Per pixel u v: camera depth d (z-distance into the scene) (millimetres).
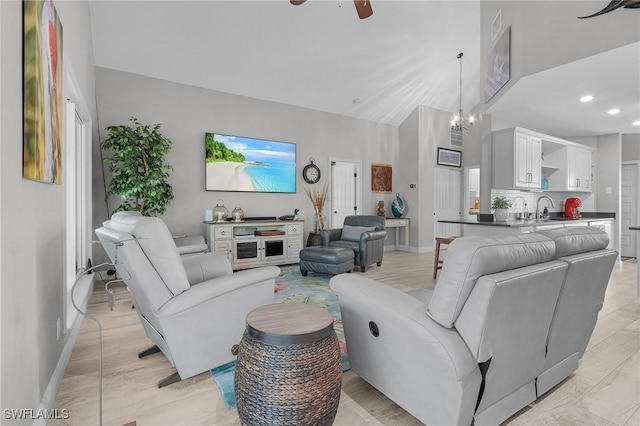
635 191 6031
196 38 4176
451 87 6359
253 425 1307
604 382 1855
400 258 6008
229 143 5070
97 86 4168
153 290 1665
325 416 1316
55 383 1738
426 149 6836
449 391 1271
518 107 4117
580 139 6078
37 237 1494
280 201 5613
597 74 3049
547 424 1498
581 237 1717
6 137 1125
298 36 4453
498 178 4820
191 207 4812
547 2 2961
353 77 5449
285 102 5629
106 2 3584
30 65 1357
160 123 4570
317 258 4293
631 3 2352
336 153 6262
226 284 1846
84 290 3043
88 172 3664
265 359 1275
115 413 1588
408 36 4805
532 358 1521
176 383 1844
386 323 1475
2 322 1072
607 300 3449
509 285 1230
